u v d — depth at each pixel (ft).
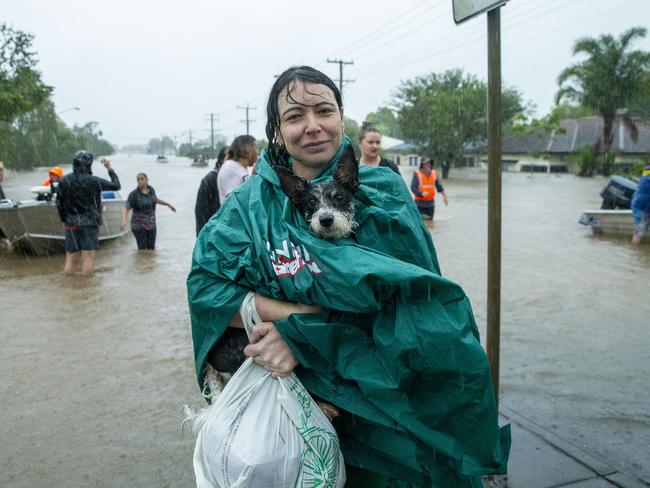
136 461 13.47
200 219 24.13
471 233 48.65
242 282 7.51
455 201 82.07
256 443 7.00
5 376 18.94
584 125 191.52
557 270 33.22
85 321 25.45
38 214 40.91
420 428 7.02
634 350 19.86
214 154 437.58
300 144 8.41
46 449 14.08
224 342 7.97
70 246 34.91
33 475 12.93
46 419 15.71
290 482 7.01
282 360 7.20
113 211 46.65
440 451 7.06
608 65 152.76
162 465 13.29
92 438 14.62
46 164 171.42
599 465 12.14
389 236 7.87
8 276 35.42
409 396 7.21
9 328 24.47
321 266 7.06
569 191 102.58
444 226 53.21
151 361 20.31
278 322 7.18
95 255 42.14
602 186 118.73
